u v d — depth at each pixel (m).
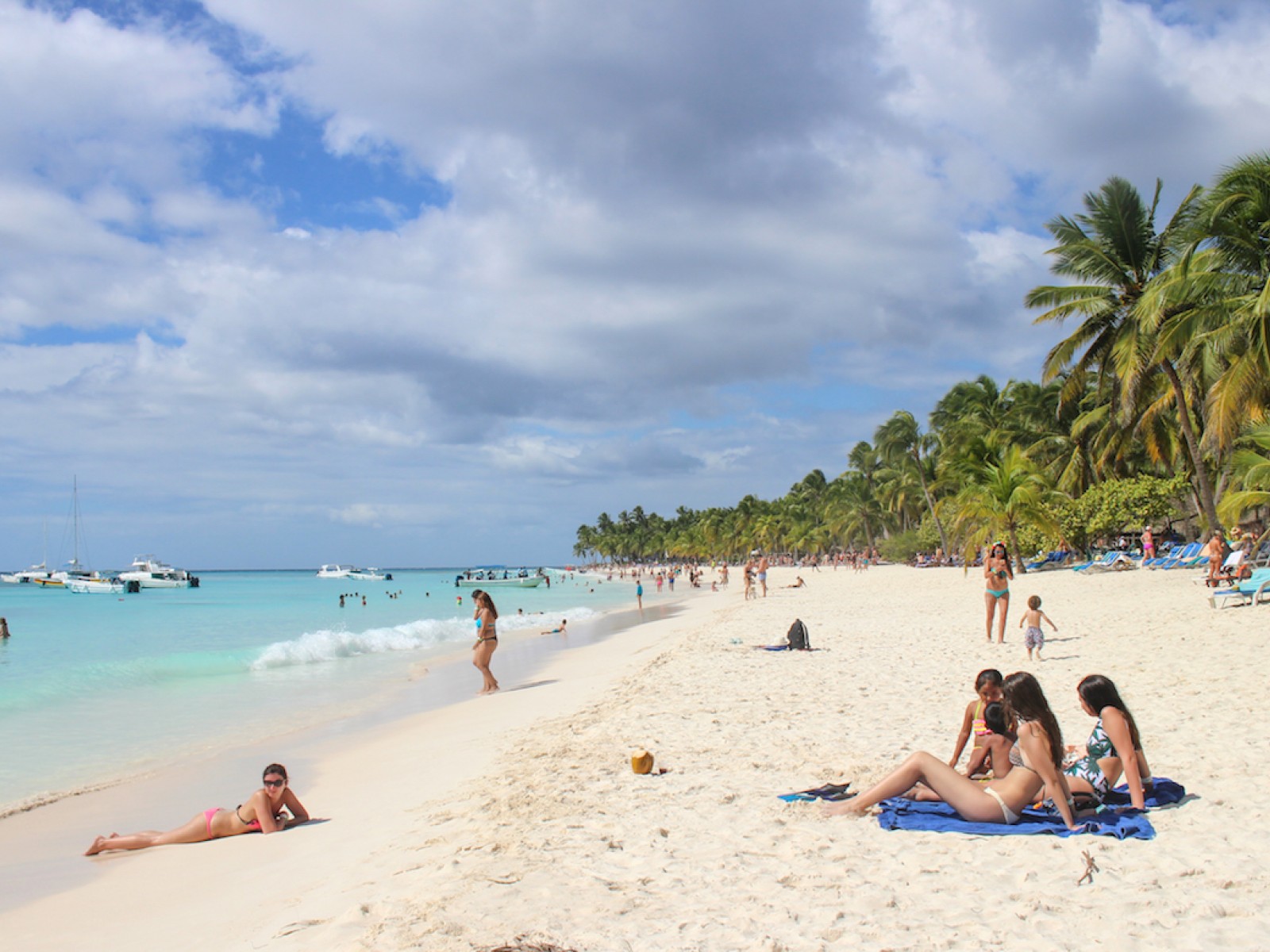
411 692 17.06
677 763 7.81
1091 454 39.94
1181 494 34.75
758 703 10.73
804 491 121.06
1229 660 11.34
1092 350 29.03
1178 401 25.88
